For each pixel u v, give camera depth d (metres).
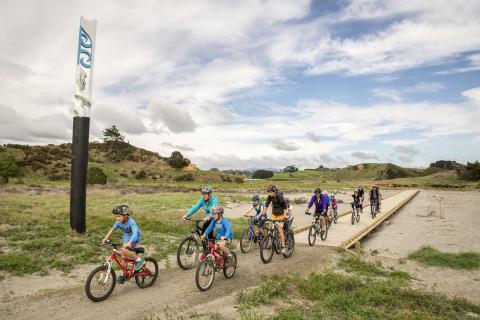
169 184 80.38
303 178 184.62
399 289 8.30
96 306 6.23
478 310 7.59
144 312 6.06
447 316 6.98
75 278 7.85
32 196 30.17
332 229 17.98
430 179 119.88
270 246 10.45
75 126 11.93
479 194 67.38
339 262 11.24
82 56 12.02
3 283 7.18
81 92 11.90
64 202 24.45
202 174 105.50
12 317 5.63
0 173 52.44
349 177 190.62
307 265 10.34
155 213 19.98
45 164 85.50
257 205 11.42
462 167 120.25
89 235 11.94
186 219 8.38
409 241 17.78
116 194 38.34
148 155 118.12
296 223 22.09
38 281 7.47
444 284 10.18
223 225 7.83
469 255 13.64
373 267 10.98
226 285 7.85
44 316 5.71
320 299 7.37
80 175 11.94
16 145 91.88
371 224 19.86
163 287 7.43
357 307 6.79
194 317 5.96
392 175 185.00
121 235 12.28
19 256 8.71
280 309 6.61
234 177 107.81
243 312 6.22
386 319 6.45
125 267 6.83
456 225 23.70
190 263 9.12
